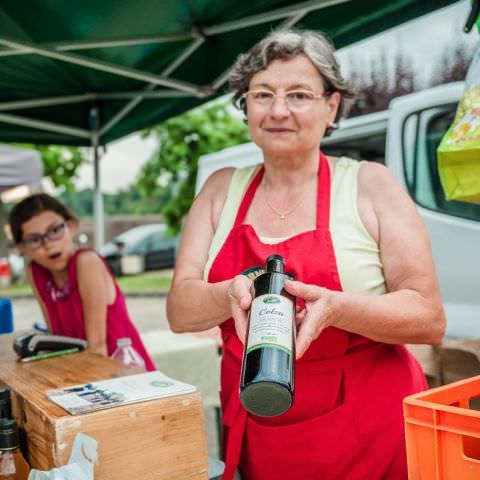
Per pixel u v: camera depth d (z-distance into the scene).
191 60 2.87
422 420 0.95
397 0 2.05
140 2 2.23
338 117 1.54
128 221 23.25
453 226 3.40
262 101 1.40
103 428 1.08
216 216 1.59
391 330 1.27
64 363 1.57
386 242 1.40
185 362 3.25
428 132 3.56
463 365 2.08
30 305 14.08
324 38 1.43
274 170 1.48
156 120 3.52
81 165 12.91
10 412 1.20
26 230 2.28
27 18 2.30
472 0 1.49
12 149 4.73
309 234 1.40
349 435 1.38
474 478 0.89
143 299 13.99
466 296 3.31
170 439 1.15
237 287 1.15
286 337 0.99
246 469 1.47
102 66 2.81
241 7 2.33
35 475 0.95
